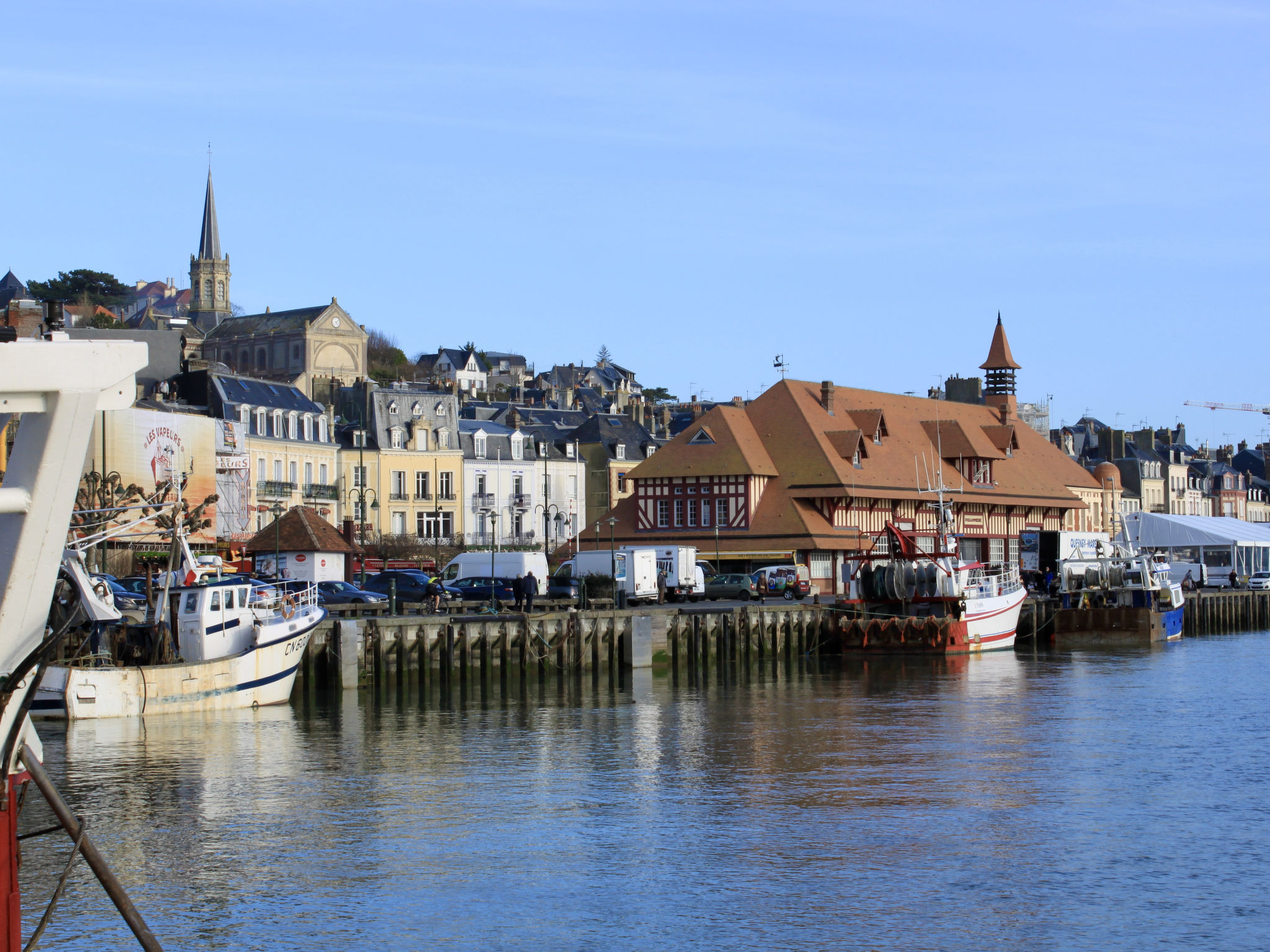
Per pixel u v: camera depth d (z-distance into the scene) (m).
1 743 9.90
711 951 18.06
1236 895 20.39
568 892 20.75
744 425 88.62
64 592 37.59
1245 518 181.88
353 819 25.62
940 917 19.45
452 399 107.94
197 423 72.50
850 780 29.41
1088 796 27.48
